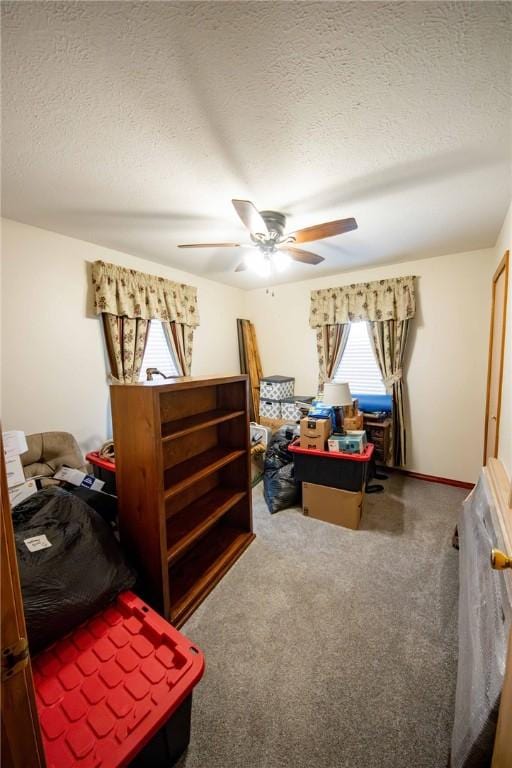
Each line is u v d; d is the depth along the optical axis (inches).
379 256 122.7
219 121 49.8
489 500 62.4
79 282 103.3
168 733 39.6
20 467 76.2
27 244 90.4
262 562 81.0
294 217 86.5
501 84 43.0
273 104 46.3
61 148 56.0
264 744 43.1
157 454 58.1
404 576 75.2
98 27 34.9
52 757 33.6
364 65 39.9
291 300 166.7
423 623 62.0
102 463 96.0
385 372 137.4
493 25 35.0
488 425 109.2
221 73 40.9
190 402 81.0
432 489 125.4
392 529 95.7
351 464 94.0
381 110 47.9
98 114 47.9
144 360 129.0
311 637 59.4
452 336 125.8
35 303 93.0
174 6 32.7
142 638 47.8
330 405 102.0
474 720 33.8
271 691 49.9
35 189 70.5
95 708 38.2
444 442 131.3
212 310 159.8
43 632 44.6
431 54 38.6
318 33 35.9
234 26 34.9
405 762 40.9
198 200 76.2
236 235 99.3
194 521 75.3
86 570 51.4
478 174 66.0
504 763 26.5
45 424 96.7
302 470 102.0
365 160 60.9
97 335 109.6
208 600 68.8
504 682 30.0
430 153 58.9
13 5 32.5
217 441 93.1
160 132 52.2
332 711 46.9
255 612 65.4
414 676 51.8
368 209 82.2
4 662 18.4
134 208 80.4
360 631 60.5
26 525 55.4
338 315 146.7
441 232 98.7
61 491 66.0
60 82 41.8
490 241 107.7
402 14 34.1
